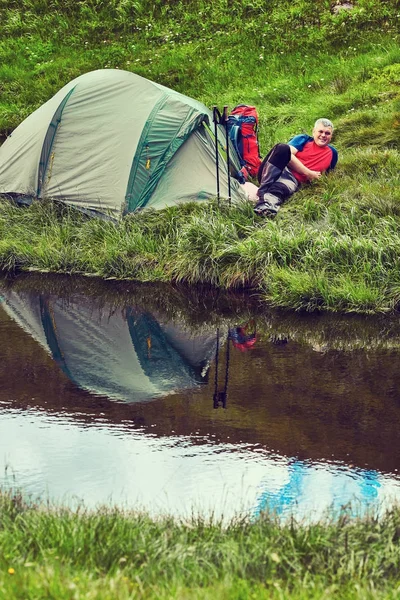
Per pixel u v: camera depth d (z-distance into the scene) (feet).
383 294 31.19
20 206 41.09
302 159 38.09
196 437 21.16
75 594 11.80
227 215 36.19
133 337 28.94
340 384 24.43
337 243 32.58
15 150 41.37
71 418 22.47
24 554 13.66
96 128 39.60
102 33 70.69
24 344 28.22
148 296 33.40
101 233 37.50
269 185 36.81
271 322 30.22
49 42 70.28
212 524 15.65
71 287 34.78
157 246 36.01
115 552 13.96
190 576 13.20
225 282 33.76
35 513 15.35
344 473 19.13
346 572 13.50
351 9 65.98
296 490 18.30
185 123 38.45
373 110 48.55
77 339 28.71
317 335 28.73
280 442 20.79
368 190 36.22
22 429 21.79
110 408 23.08
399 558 14.07
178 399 23.59
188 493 18.25
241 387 24.36
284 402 23.22
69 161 39.78
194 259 34.32
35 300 33.06
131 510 16.49
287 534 14.62
